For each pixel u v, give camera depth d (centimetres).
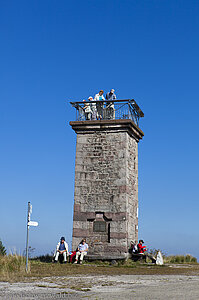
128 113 1931
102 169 1897
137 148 2106
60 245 1745
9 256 1384
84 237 1842
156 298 757
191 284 980
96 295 815
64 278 1121
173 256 2261
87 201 1877
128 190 1873
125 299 754
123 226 1802
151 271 1377
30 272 1251
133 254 1805
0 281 1047
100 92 2038
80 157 1936
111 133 1928
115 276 1195
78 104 2008
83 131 1961
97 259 1783
